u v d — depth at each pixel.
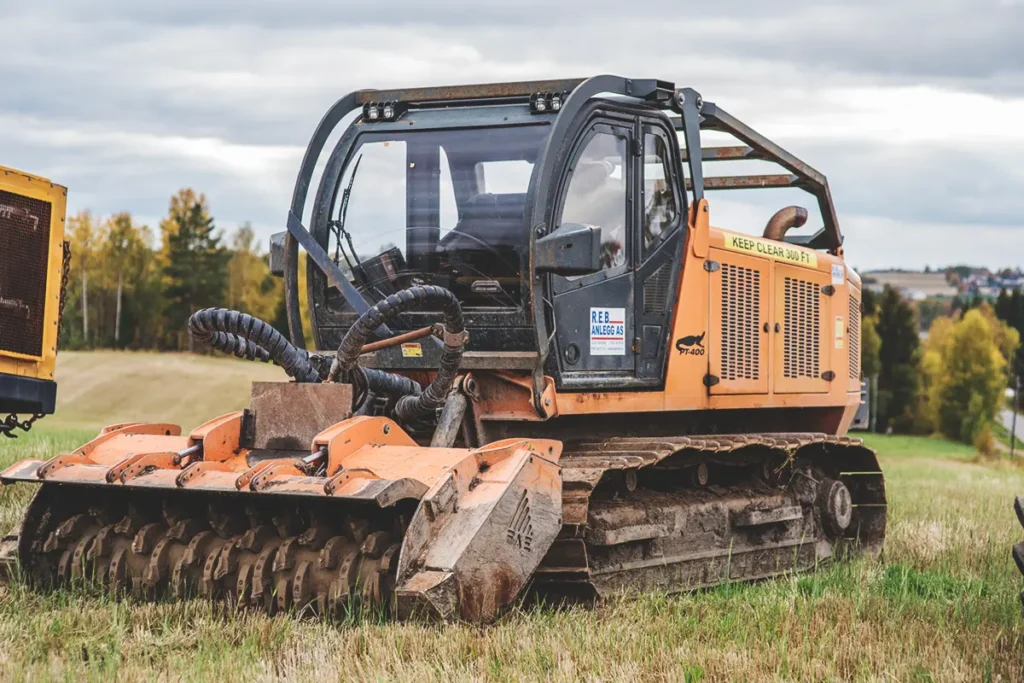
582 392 7.89
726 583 8.25
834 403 10.98
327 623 6.37
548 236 7.40
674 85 8.59
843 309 11.25
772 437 9.38
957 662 6.17
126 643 6.01
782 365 10.09
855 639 6.65
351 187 8.41
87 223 101.69
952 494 16.91
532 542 6.75
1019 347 141.00
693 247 8.84
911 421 111.31
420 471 6.60
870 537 10.95
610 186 8.20
